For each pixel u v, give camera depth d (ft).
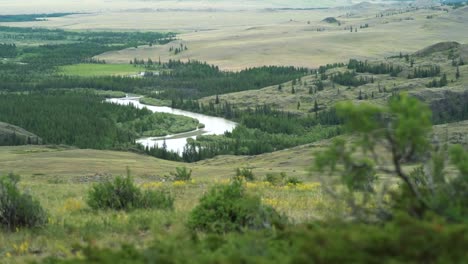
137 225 66.74
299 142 593.01
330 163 35.32
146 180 181.98
